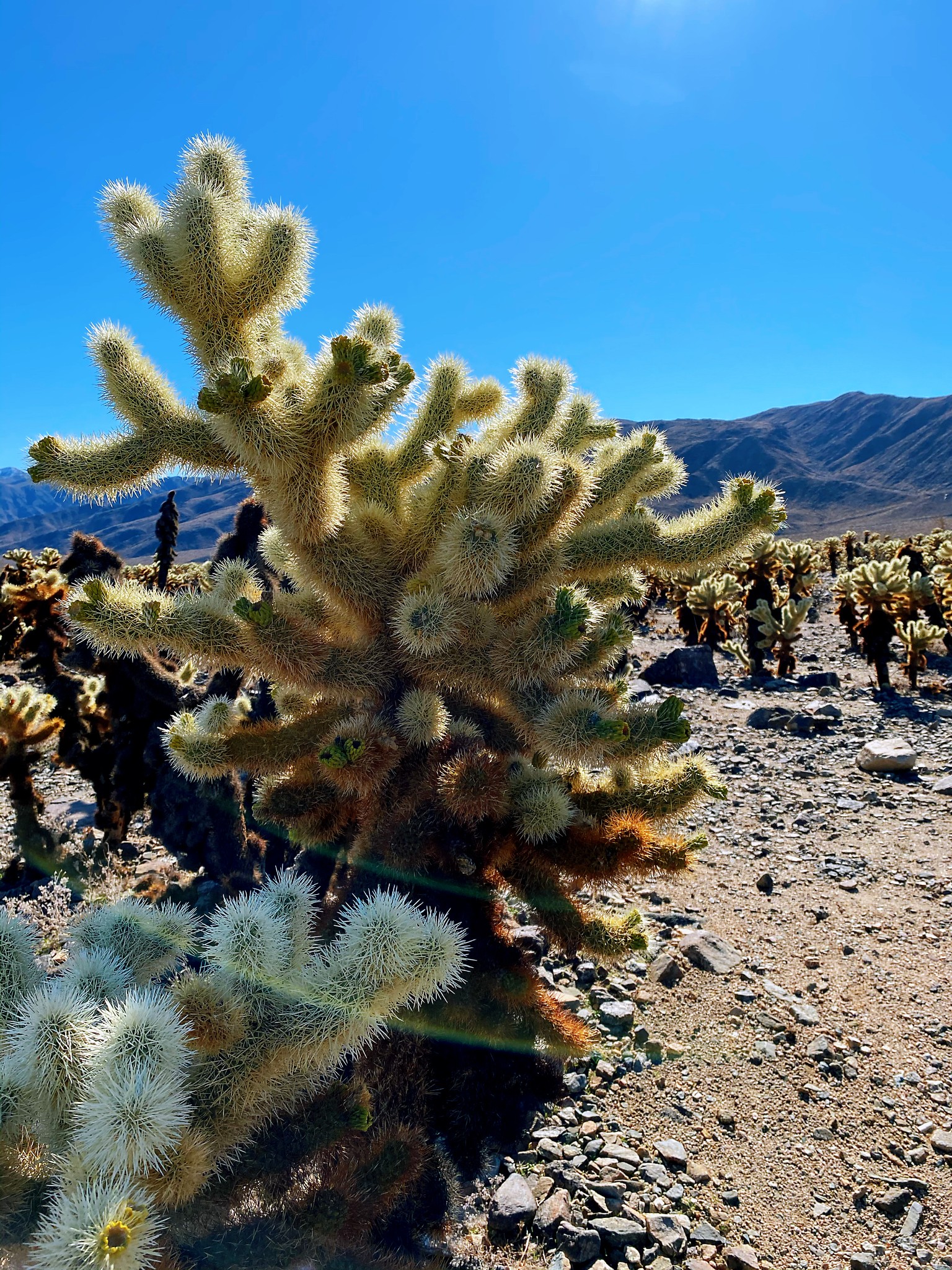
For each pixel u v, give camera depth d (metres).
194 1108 1.43
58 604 5.97
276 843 4.66
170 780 4.27
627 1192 2.66
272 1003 1.54
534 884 2.65
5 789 7.38
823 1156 2.88
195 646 2.47
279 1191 1.68
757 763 7.77
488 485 2.39
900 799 6.68
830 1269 2.44
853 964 4.17
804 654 14.56
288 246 2.46
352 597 2.56
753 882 5.23
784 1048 3.49
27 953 1.59
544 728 2.33
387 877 2.49
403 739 2.61
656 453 3.06
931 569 19.77
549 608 2.52
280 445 2.07
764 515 2.66
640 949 2.63
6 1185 1.29
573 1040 2.59
